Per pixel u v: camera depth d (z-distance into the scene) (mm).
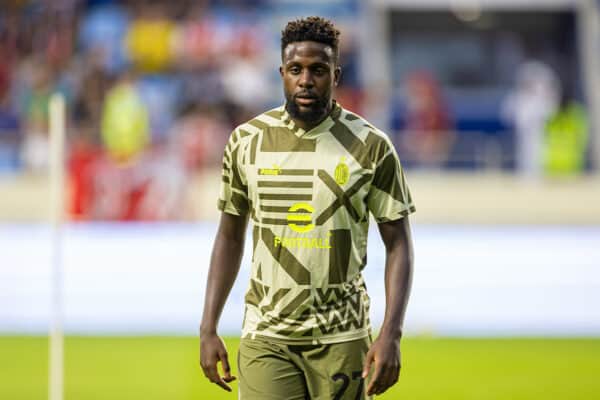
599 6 60188
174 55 51438
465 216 39594
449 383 22453
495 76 59969
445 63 59969
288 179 10703
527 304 31469
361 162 10656
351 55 56656
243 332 11117
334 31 10516
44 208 37906
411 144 45969
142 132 40156
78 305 30188
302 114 10484
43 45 51688
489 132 55812
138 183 36719
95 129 43812
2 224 35812
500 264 31859
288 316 10727
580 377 23188
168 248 31062
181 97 49062
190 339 27203
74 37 52250
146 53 51438
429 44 60031
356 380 10797
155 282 30672
